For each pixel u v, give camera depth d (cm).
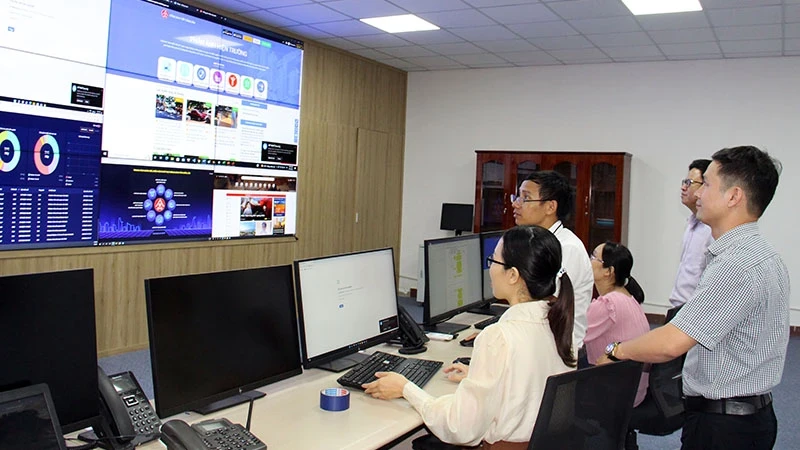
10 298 127
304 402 183
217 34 499
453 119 735
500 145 708
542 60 649
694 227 322
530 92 690
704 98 607
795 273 578
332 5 484
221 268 519
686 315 163
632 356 172
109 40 424
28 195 388
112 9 424
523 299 166
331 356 209
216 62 501
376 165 712
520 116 696
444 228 711
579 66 662
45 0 387
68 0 398
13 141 378
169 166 470
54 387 133
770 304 162
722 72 600
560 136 675
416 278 759
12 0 371
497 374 154
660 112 626
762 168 162
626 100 641
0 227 376
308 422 167
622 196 607
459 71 729
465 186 730
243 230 537
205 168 498
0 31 367
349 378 199
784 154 579
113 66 427
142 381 396
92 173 420
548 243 162
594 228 620
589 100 659
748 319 162
